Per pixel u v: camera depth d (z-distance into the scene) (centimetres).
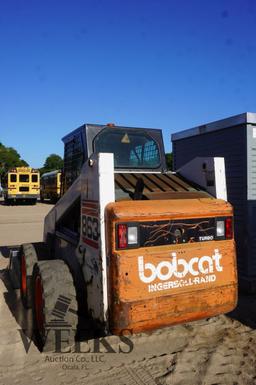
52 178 3819
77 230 468
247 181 614
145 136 530
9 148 7544
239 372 380
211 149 695
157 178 470
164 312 363
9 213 2475
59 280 403
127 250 351
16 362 403
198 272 384
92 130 496
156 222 364
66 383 362
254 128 618
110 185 367
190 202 398
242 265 629
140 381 364
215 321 508
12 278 673
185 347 434
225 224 407
